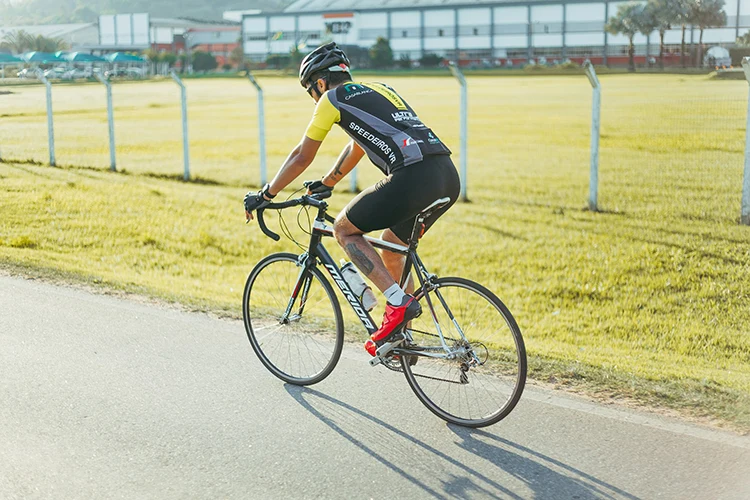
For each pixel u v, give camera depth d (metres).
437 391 3.95
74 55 66.50
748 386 4.42
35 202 11.47
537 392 4.19
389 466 3.39
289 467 3.37
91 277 6.66
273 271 4.62
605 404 4.05
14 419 3.77
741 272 7.70
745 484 3.18
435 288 3.95
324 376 4.30
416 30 78.12
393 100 3.83
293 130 23.81
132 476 3.25
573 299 7.27
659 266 8.03
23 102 30.53
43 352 4.73
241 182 14.20
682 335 6.14
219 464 3.38
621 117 23.89
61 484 3.17
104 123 24.72
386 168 3.79
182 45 100.12
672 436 3.65
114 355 4.72
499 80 51.03
